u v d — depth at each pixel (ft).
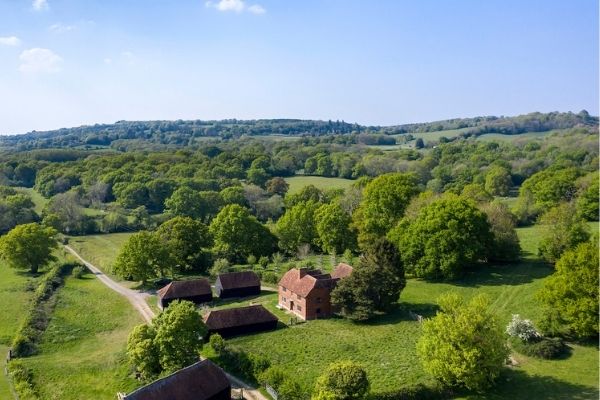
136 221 570.46
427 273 315.58
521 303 263.70
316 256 424.46
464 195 453.99
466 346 180.65
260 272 378.12
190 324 220.02
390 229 379.76
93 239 526.57
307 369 216.54
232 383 212.64
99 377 227.20
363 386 168.96
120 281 387.55
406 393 184.03
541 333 225.76
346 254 382.42
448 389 188.85
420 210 350.43
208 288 329.31
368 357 222.89
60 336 281.13
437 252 311.06
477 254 312.91
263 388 205.57
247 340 255.70
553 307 221.46
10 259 396.98
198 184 647.56
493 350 179.63
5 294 349.61
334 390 168.04
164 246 387.34
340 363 180.04
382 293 269.03
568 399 176.24
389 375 201.77
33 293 348.18
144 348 216.74
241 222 429.79
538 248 335.06
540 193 471.21
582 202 417.49
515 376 195.93
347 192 545.85
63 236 529.04
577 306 209.77
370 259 280.51
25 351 260.62
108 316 310.45
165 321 221.05
